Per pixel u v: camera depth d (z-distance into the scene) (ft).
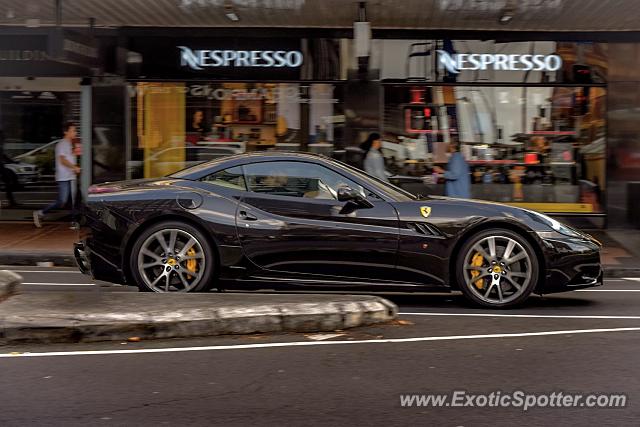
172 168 51.34
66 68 50.31
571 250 25.68
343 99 50.52
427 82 50.29
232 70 50.47
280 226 25.32
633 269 37.27
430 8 43.21
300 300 23.44
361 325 22.89
